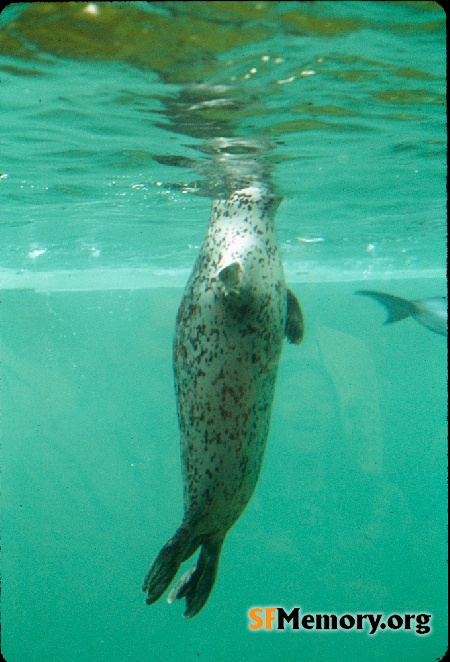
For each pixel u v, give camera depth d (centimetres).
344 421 2031
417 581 1691
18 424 2342
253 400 450
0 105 522
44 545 1903
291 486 2450
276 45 405
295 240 1299
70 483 2131
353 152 704
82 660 1388
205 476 459
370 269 1825
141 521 2078
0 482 2147
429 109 566
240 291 422
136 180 782
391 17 372
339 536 2077
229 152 669
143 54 413
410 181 862
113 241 1241
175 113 542
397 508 1981
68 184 814
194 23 368
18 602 1622
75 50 405
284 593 1742
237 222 500
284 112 552
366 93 516
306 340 2150
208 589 471
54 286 2003
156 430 2405
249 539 2078
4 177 782
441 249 1473
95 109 531
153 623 1595
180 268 1655
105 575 1802
